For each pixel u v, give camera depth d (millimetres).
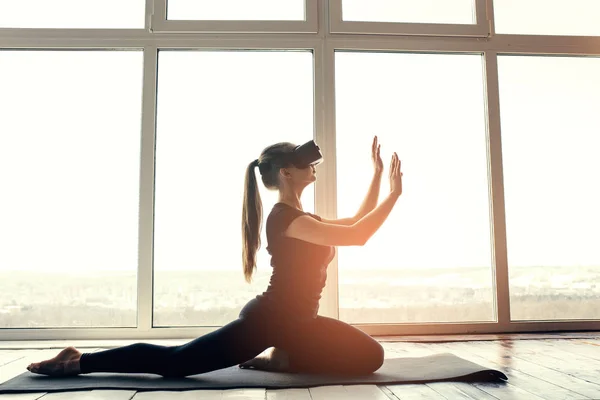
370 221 1809
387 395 1706
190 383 1865
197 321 3086
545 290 3236
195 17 3221
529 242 3254
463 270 3197
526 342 2830
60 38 3164
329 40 3229
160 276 3094
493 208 3213
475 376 1918
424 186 3219
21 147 3113
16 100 3146
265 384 1841
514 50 3318
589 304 3250
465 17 3350
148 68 3164
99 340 2992
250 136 3174
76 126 3141
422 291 3166
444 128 3264
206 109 3182
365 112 3230
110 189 3111
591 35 3371
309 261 1933
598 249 3279
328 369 2041
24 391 1757
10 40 3150
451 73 3309
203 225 3119
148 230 3072
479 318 3189
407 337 3010
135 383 1868
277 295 1935
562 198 3289
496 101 3281
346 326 2043
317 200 3121
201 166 3146
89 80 3174
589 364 2232
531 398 1657
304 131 3189
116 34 3174
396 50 3264
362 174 3191
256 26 3199
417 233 3188
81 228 3088
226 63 3223
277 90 3213
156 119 3158
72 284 3068
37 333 3000
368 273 3145
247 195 2061
